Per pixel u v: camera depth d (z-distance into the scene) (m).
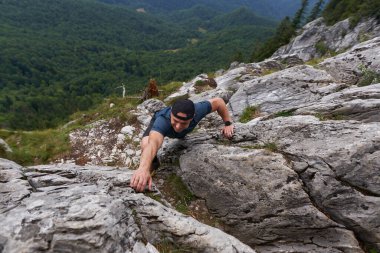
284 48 71.88
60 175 6.04
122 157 11.74
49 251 3.73
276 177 6.09
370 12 49.06
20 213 4.18
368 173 5.61
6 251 3.62
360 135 5.94
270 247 6.27
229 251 4.62
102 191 5.05
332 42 55.09
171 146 7.71
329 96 8.23
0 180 5.25
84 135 13.62
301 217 5.89
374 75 10.37
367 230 5.62
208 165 6.74
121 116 14.10
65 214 4.18
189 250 4.66
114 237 4.09
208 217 6.75
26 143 14.45
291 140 6.50
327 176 5.79
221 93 13.23
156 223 4.83
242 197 6.32
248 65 21.41
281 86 10.42
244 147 6.76
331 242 5.86
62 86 190.62
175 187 7.27
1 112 137.00
